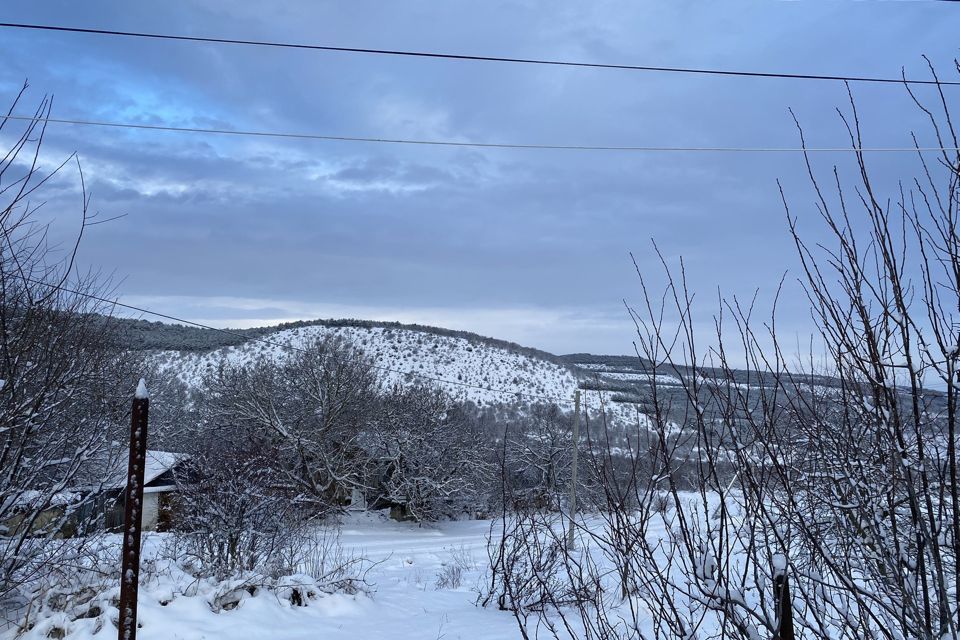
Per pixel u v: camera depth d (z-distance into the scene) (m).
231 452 13.13
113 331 14.99
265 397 38.47
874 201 2.94
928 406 2.95
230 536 11.93
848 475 2.87
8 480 7.16
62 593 8.93
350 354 44.38
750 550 3.02
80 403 8.89
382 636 9.39
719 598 3.08
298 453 37.06
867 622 2.97
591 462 3.57
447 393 46.69
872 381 2.82
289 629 9.32
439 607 11.70
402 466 40.69
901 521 3.17
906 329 2.75
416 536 34.19
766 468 3.11
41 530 8.30
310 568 13.34
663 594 3.18
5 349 6.41
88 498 9.14
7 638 7.89
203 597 9.62
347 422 40.59
